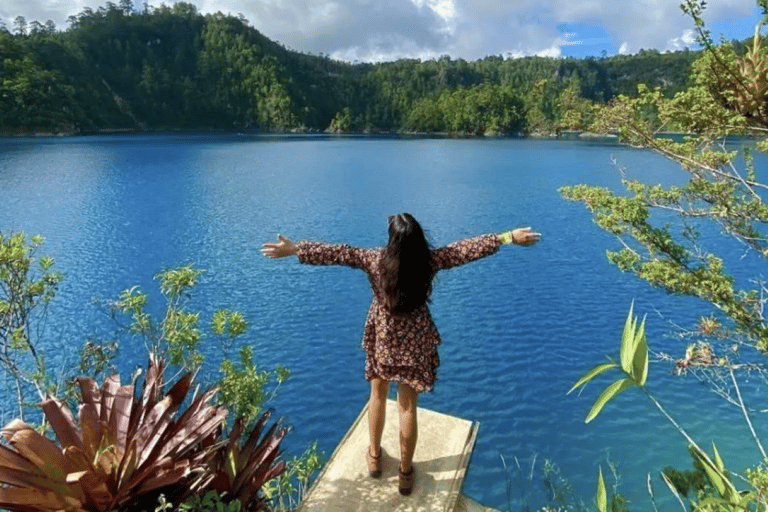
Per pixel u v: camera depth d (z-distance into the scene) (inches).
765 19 247.8
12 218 1786.4
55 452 91.4
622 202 346.9
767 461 113.0
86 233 1646.2
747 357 802.8
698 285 328.5
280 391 755.4
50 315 997.2
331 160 4028.1
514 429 672.4
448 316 1050.1
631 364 64.4
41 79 5659.5
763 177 2096.5
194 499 95.7
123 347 872.9
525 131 7780.5
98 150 4168.3
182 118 7509.8
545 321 1026.1
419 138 7121.1
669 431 660.1
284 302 1119.6
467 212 2095.2
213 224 1829.5
